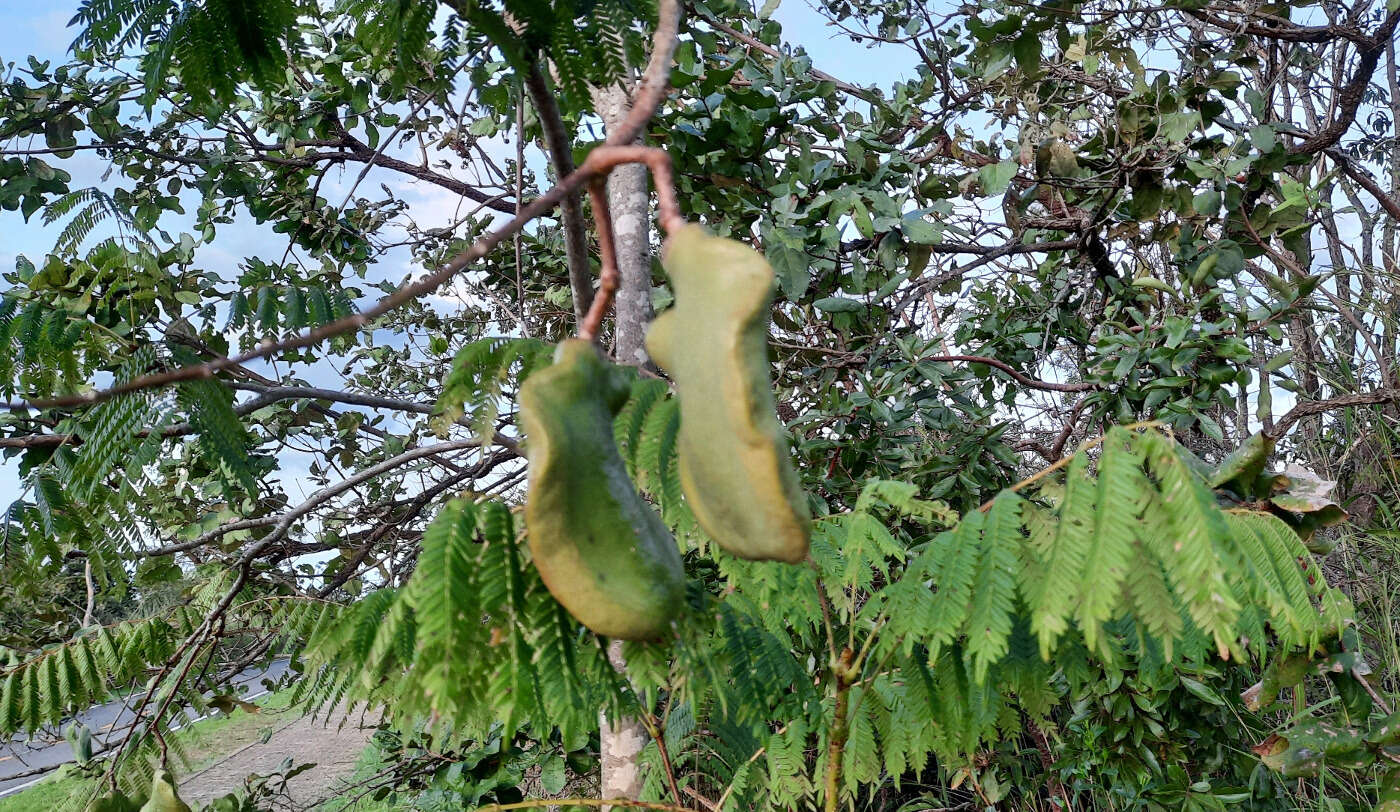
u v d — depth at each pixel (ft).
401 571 15.78
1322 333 16.51
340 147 18.80
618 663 8.05
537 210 3.00
